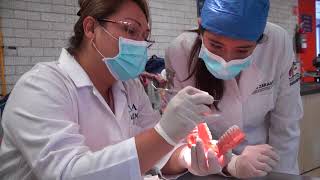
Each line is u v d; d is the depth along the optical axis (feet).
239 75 4.72
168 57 5.10
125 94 4.02
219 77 4.29
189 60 4.78
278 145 5.22
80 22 3.52
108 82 3.76
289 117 5.12
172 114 2.69
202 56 4.30
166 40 13.41
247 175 3.71
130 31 3.41
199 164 3.49
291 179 3.65
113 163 2.68
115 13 3.35
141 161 2.73
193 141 3.69
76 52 3.64
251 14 3.66
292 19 18.35
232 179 3.82
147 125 4.23
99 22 3.40
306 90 10.77
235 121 4.89
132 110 4.05
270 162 3.84
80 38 3.59
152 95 4.58
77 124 3.19
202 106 2.73
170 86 5.00
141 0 3.43
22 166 3.12
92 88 3.48
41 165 2.70
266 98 4.94
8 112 2.99
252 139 5.09
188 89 2.84
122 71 3.58
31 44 9.96
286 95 5.07
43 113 2.85
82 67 3.57
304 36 17.40
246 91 4.78
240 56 3.96
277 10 17.47
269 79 4.86
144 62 3.67
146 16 3.50
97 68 3.60
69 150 2.74
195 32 4.92
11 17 9.56
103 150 2.78
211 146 3.62
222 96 4.78
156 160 2.77
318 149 11.60
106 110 3.56
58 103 3.01
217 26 3.72
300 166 10.74
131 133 3.92
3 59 9.43
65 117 3.04
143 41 3.55
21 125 2.84
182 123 2.66
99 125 3.50
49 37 10.31
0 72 9.37
